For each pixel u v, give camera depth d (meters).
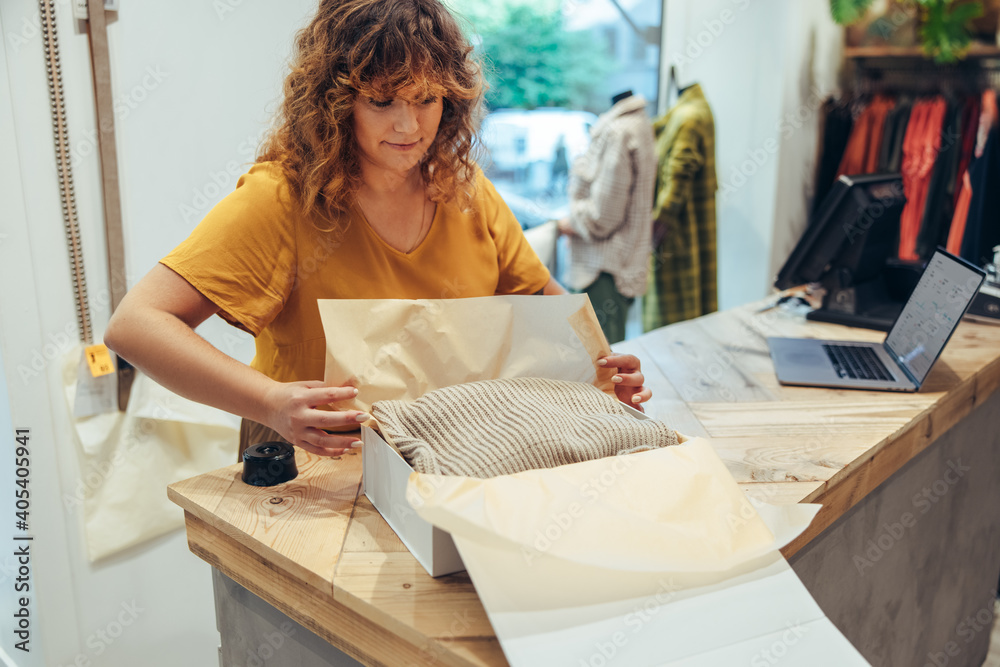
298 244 1.03
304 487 0.96
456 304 0.96
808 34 3.36
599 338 1.03
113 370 1.51
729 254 3.67
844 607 1.20
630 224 2.77
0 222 1.33
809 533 0.97
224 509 0.90
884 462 1.19
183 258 0.96
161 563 1.67
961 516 1.64
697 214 3.12
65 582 1.53
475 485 0.68
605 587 0.68
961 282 1.37
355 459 1.05
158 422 1.60
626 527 0.69
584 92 3.58
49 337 1.43
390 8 0.90
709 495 0.76
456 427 0.84
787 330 1.87
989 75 3.30
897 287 2.05
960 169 3.23
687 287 3.11
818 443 1.15
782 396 1.39
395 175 1.05
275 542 0.82
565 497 0.70
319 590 0.77
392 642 0.71
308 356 1.09
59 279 1.43
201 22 1.56
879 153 3.42
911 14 3.35
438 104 0.97
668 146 3.03
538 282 1.28
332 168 0.98
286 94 1.02
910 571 1.43
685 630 0.65
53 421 1.46
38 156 1.37
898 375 1.47
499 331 0.98
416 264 1.10
